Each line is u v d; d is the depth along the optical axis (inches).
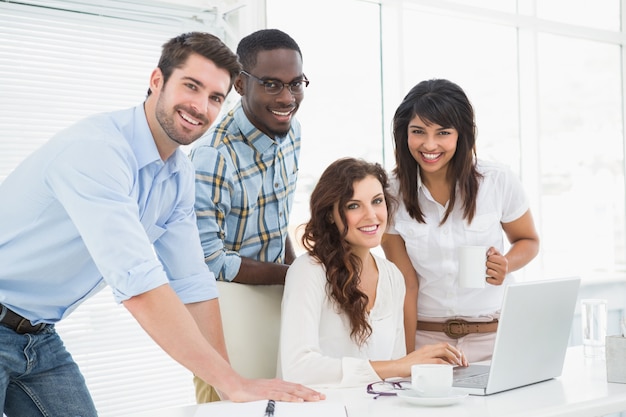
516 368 67.2
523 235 101.2
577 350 88.2
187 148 129.6
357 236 83.6
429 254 97.1
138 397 126.3
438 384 63.1
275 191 97.1
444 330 97.6
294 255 105.4
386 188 97.2
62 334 121.3
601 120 188.1
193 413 62.1
